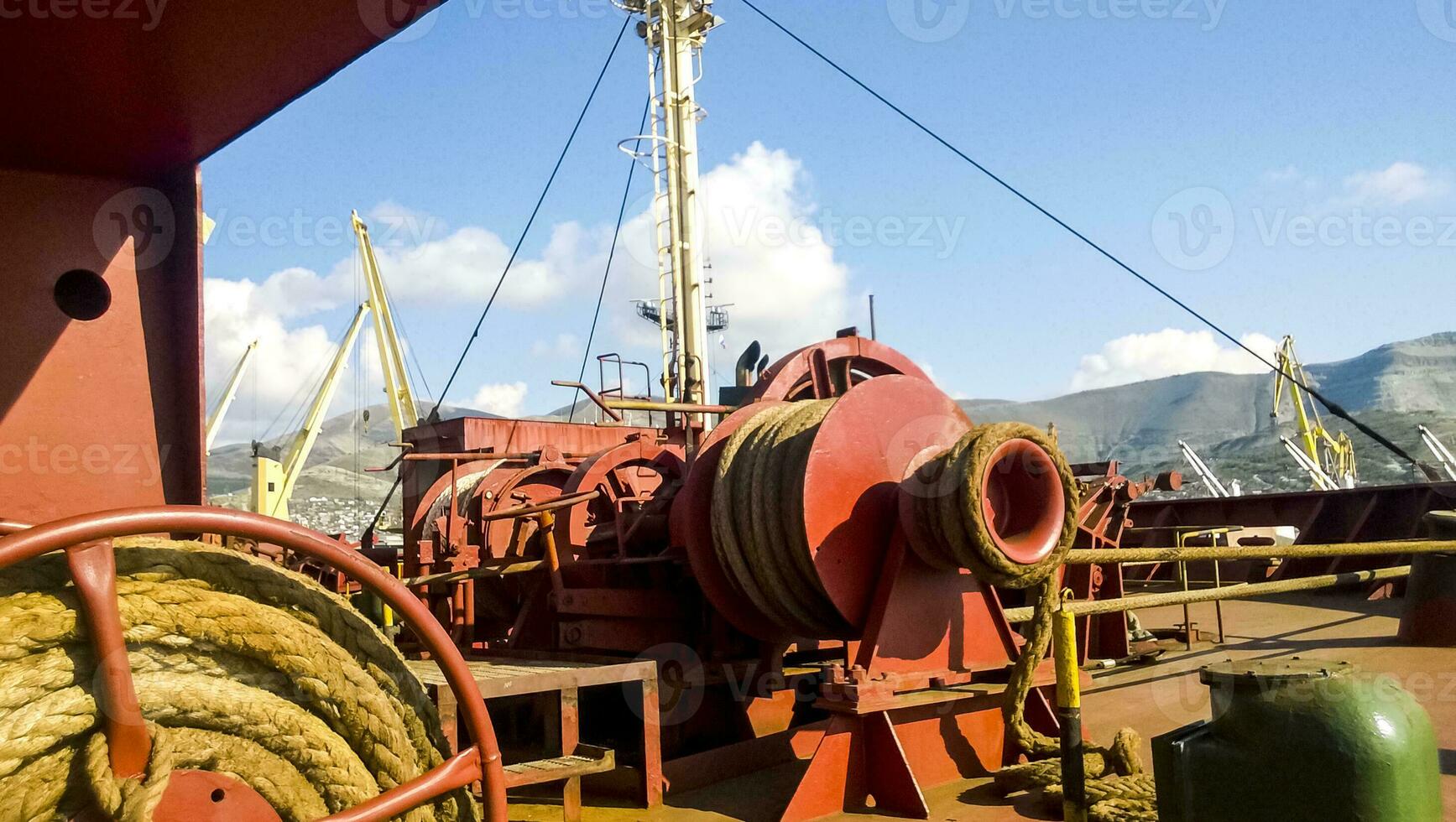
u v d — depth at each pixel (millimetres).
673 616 6711
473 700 2539
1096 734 6031
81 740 2172
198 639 2398
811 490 5164
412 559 9398
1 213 3430
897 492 5457
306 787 2484
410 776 2631
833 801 4801
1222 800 3283
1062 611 4008
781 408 6137
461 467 11586
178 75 3076
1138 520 15289
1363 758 3041
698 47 16172
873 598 5293
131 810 2049
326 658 2535
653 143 16094
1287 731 3154
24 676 2088
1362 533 12398
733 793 5273
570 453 11742
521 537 8094
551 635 7551
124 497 3477
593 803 5152
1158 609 12164
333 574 8906
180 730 2336
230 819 2344
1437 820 3148
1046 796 4660
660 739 6324
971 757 5352
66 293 3570
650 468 8180
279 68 3117
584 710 7004
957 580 5473
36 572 2188
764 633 6449
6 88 3033
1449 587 8117
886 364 7605
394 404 36156
